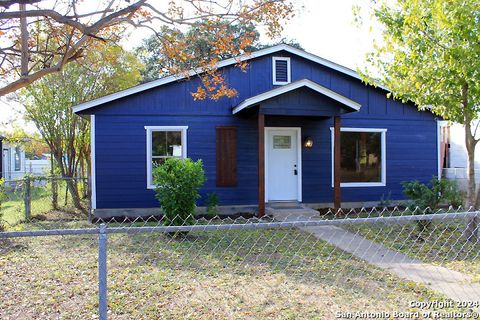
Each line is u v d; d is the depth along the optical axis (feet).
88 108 37.27
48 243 25.96
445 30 24.22
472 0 22.22
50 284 17.67
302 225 11.88
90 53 34.58
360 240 26.86
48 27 28.50
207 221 36.50
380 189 43.80
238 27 29.07
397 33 26.30
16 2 14.37
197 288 16.83
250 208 40.24
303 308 14.66
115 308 14.76
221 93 30.45
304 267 20.12
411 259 21.91
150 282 17.62
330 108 36.68
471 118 26.53
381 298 15.81
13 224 35.17
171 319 13.84
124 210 37.88
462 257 22.29
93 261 21.39
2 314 14.44
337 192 37.65
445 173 57.93
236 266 20.33
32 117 48.32
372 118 43.70
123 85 55.36
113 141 37.83
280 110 35.73
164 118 38.65
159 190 28.96
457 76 24.50
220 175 39.65
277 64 41.32
